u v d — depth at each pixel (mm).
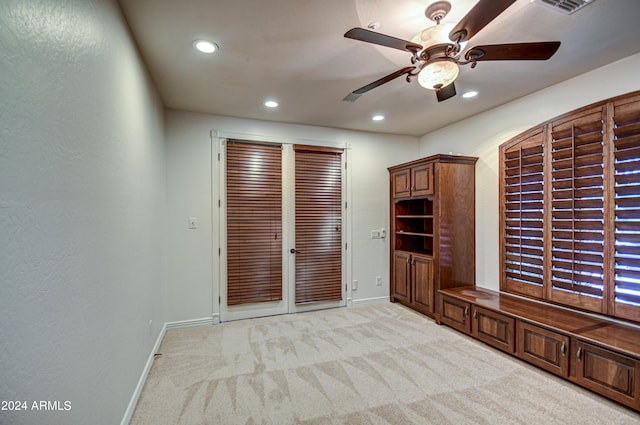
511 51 1688
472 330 2959
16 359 784
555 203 2705
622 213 2252
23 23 819
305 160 3920
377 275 4320
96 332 1306
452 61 1748
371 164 4309
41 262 903
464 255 3549
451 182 3494
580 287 2518
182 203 3354
